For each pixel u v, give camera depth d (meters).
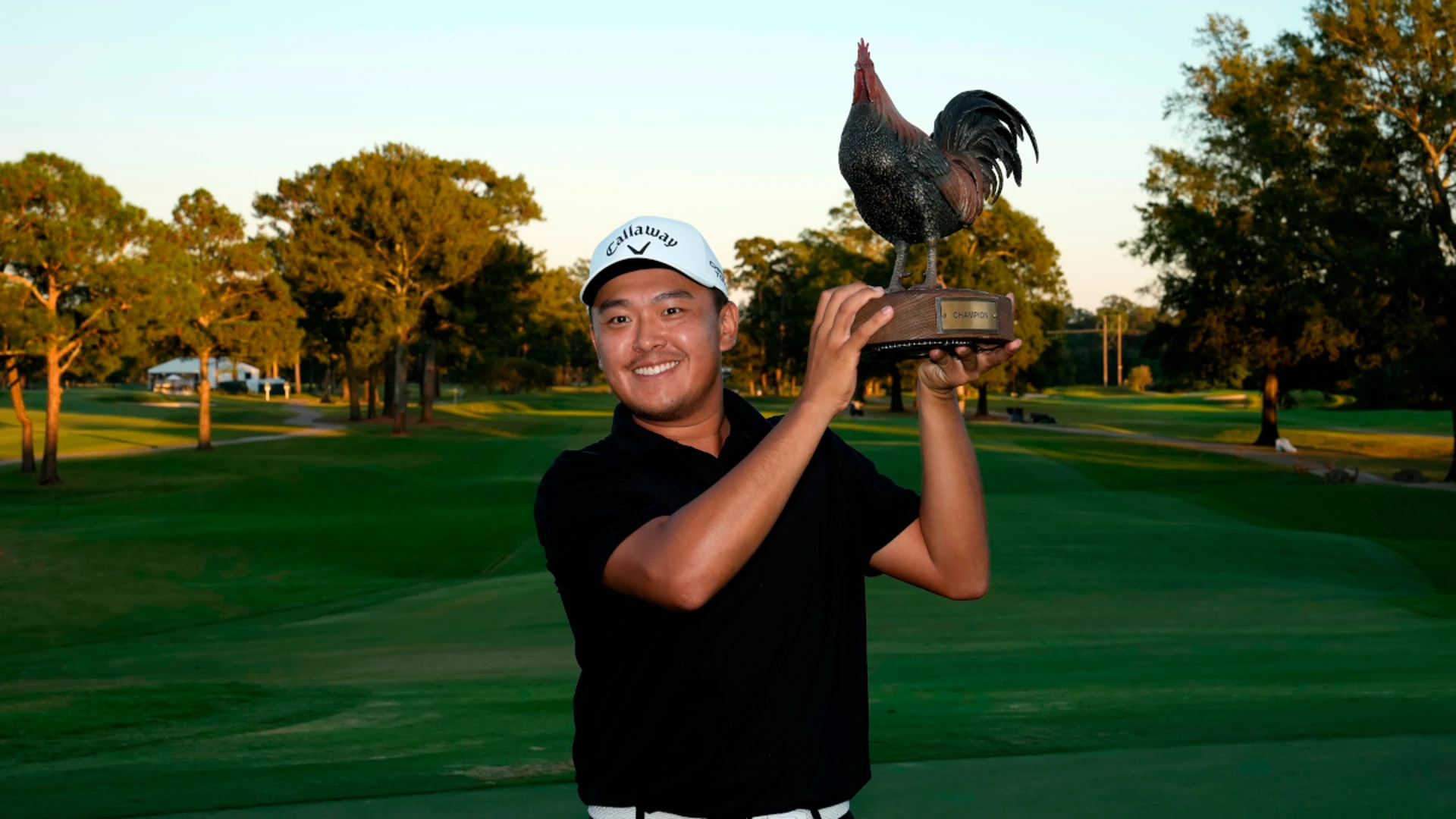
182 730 6.52
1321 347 45.44
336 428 72.06
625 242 2.12
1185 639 10.24
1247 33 41.00
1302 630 10.91
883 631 11.18
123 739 6.24
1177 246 46.41
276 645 11.95
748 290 102.62
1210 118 41.69
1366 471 42.41
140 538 23.16
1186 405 101.56
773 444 1.86
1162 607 13.02
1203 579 15.52
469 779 4.49
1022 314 69.88
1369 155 34.91
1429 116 34.91
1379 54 35.00
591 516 1.98
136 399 96.81
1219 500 28.23
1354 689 6.78
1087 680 7.39
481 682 8.31
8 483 41.62
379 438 62.19
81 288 40.47
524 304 68.94
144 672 10.22
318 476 39.03
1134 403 105.88
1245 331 47.91
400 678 8.79
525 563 20.77
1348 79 36.03
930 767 4.43
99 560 20.97
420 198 61.47
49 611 16.86
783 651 2.00
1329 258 38.00
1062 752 4.73
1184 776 4.19
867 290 2.02
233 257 51.06
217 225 51.41
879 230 2.40
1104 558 17.64
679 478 2.08
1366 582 16.38
